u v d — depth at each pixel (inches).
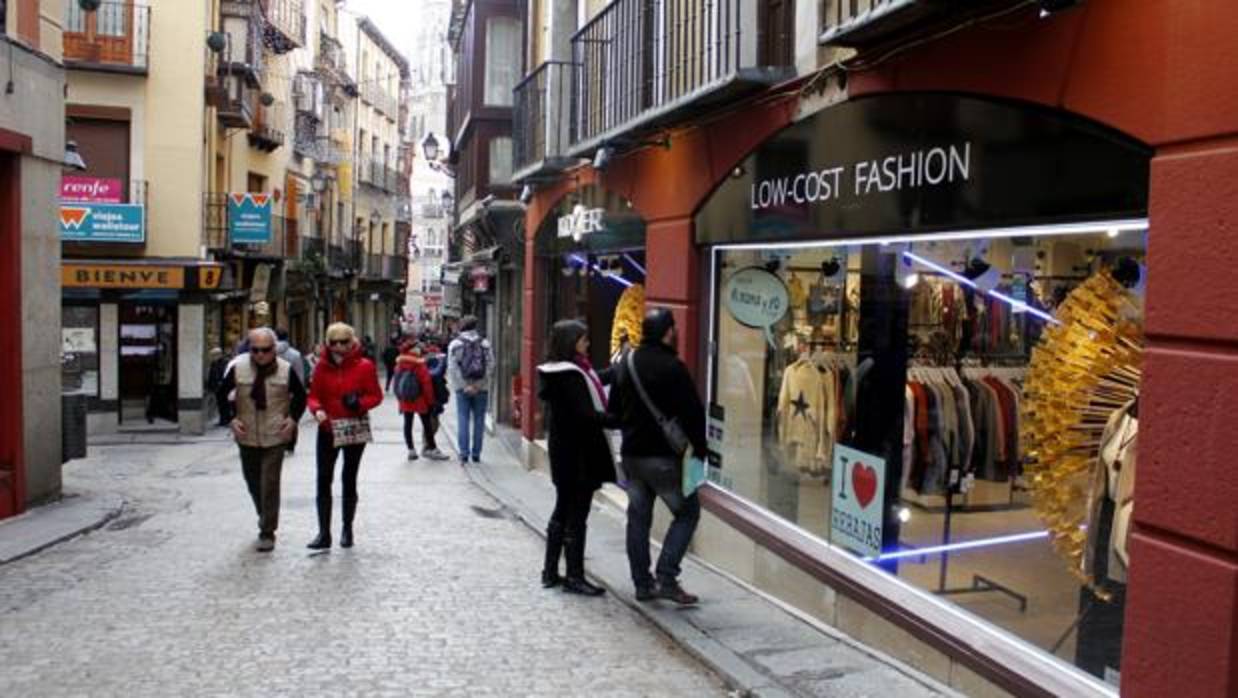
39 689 211.0
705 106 311.0
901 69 222.4
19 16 411.2
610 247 429.7
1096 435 190.2
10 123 397.4
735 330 323.9
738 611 269.1
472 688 214.8
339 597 286.4
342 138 1737.2
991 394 215.6
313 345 1578.5
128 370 944.3
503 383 784.3
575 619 268.4
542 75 507.2
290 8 1408.7
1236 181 142.2
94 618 263.6
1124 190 164.7
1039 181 182.4
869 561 251.8
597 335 521.3
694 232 335.3
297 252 1414.9
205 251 990.4
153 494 493.4
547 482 520.7
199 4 963.3
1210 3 145.9
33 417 425.7
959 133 204.1
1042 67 179.9
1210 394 145.5
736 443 321.7
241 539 369.7
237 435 348.2
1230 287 142.7
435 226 3075.8
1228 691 142.4
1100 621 184.7
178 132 961.5
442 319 2247.8
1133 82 159.8
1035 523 202.5
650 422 271.0
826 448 274.2
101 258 943.0
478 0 851.4
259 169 1255.5
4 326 406.3
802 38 267.4
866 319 257.1
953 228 206.7
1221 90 144.1
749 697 208.4
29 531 371.2
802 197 266.7
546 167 488.1
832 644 239.1
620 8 388.2
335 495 478.0
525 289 603.2
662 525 365.4
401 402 628.1
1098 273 189.9
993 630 205.0
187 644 242.2
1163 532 153.7
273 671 223.5
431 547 358.3
